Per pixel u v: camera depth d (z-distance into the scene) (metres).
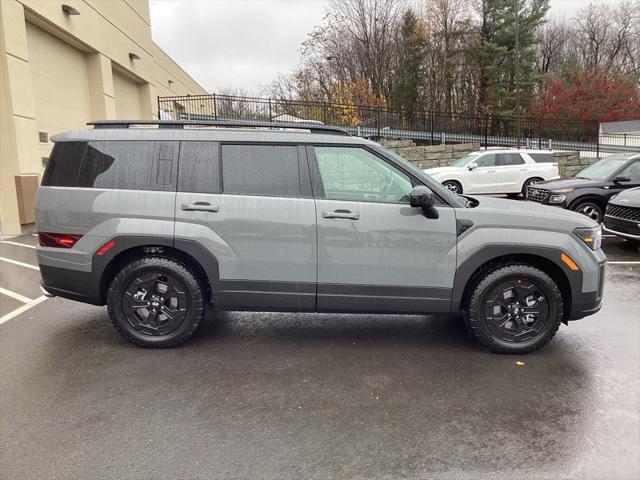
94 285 4.12
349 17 42.66
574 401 3.32
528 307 4.09
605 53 53.06
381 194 4.07
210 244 4.02
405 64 41.44
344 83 40.62
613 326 4.80
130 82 18.70
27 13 10.57
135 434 2.90
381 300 4.07
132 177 4.09
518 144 23.09
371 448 2.78
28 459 2.65
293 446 2.79
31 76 11.09
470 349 4.25
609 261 7.91
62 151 4.20
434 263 4.01
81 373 3.73
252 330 4.70
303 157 4.09
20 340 4.41
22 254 8.23
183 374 3.73
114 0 15.65
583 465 2.63
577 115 40.38
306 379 3.66
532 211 4.14
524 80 39.72
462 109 40.53
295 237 4.01
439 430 2.97
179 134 4.15
